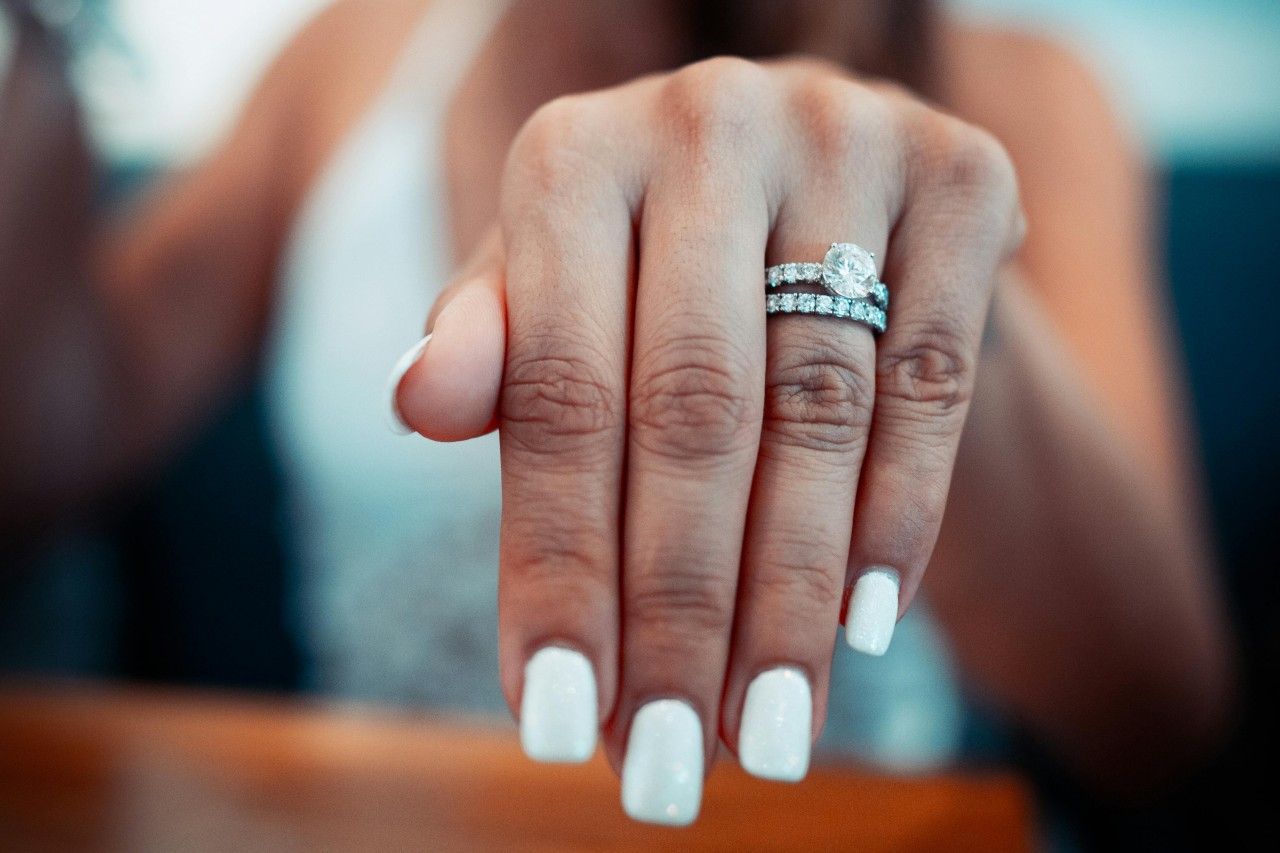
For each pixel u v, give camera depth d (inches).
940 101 18.5
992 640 15.7
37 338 25.2
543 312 8.8
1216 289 30.6
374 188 23.3
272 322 28.2
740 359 8.7
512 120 22.1
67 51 25.5
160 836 11.7
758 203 9.1
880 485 9.0
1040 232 20.6
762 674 8.7
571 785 12.4
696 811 8.6
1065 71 23.1
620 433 8.8
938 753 21.3
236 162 27.0
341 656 23.5
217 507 32.1
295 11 28.6
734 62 9.5
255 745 13.4
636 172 9.2
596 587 8.7
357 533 23.1
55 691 15.5
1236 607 31.1
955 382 9.1
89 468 27.3
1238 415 31.0
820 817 11.7
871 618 8.9
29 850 11.5
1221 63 29.0
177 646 33.8
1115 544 14.5
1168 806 23.9
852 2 16.8
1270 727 25.6
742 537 8.8
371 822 11.9
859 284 9.0
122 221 28.2
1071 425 13.9
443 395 8.6
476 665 22.2
